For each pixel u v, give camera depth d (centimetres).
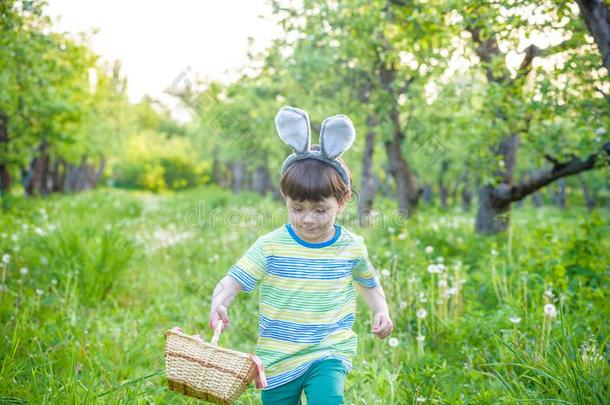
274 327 261
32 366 345
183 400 340
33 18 787
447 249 741
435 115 884
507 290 520
